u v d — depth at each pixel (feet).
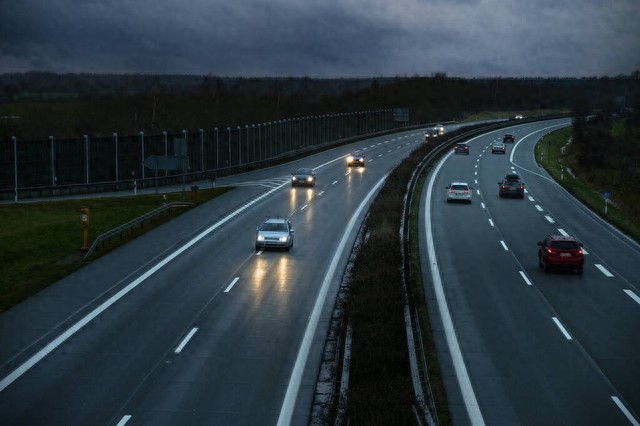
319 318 80.74
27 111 409.49
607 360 67.00
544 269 108.78
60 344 70.44
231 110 482.69
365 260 101.91
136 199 186.80
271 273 104.12
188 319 79.77
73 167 214.28
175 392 57.47
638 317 83.30
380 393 52.54
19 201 184.55
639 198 237.04
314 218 157.89
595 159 322.75
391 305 77.20
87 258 115.14
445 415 52.95
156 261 112.57
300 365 64.85
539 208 180.34
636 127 439.63
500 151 332.80
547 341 73.00
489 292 94.58
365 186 220.84
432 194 201.77
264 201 187.42
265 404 55.47
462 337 74.08
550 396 57.31
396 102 607.37
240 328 76.43
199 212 167.43
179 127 425.28
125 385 58.95
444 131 462.19
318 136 392.06
